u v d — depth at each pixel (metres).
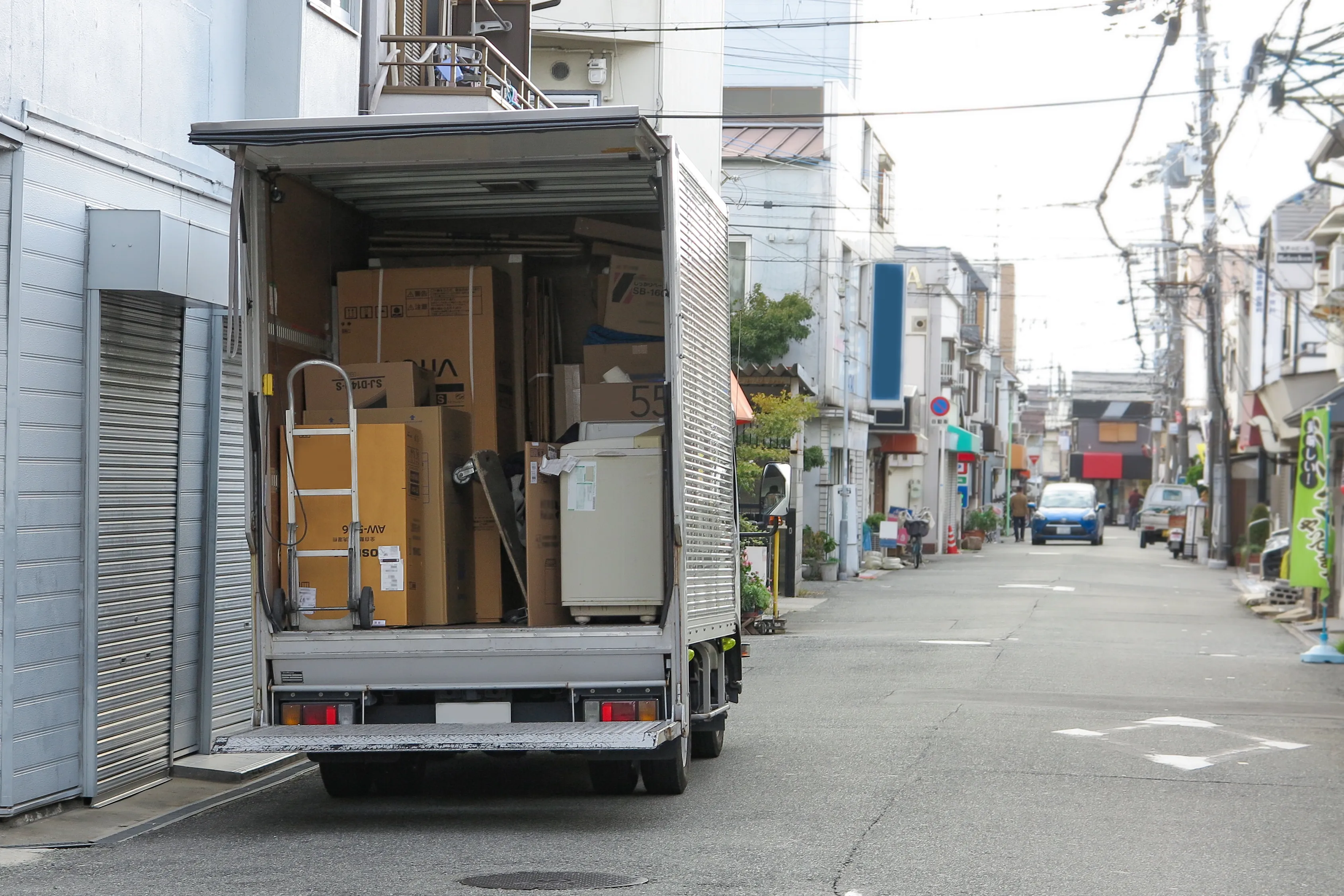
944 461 94.94
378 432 16.53
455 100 27.47
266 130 15.80
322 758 16.95
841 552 64.75
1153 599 54.78
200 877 13.68
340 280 18.81
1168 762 20.66
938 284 92.06
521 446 19.59
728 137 64.75
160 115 19.44
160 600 19.31
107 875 13.81
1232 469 87.88
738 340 58.88
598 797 18.19
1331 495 39.78
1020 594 56.44
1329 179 37.72
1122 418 197.25
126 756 18.39
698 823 16.38
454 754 16.61
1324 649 34.69
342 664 16.19
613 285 20.12
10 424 15.98
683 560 16.06
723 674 20.55
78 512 17.28
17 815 16.20
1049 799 17.84
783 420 51.53
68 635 17.11
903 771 19.75
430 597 16.84
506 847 15.03
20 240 16.11
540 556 16.56
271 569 16.50
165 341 19.39
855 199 68.69
